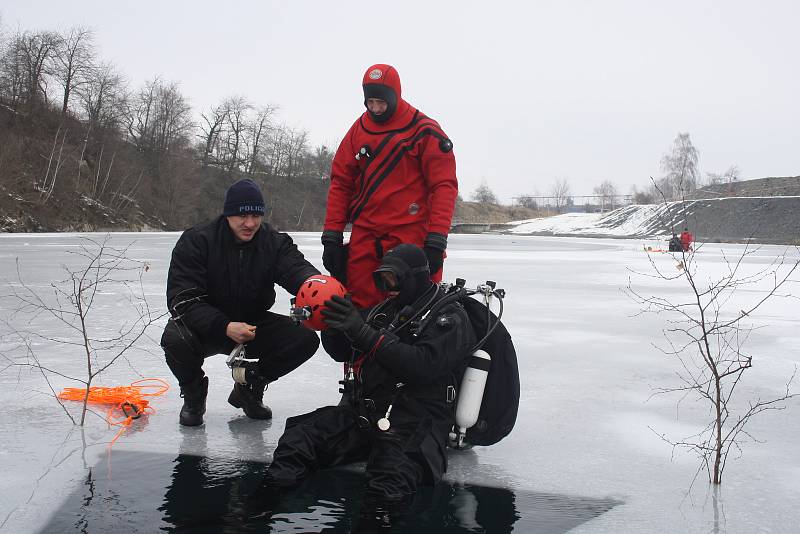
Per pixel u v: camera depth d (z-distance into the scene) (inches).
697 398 171.8
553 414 156.9
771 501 105.6
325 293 117.0
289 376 190.4
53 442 128.5
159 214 2780.5
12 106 2417.6
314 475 114.0
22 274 475.8
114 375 185.6
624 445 134.3
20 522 92.4
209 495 103.1
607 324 296.5
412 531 91.9
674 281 526.9
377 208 149.7
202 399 142.0
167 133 3107.8
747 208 2571.4
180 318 136.1
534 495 107.2
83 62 2623.0
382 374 116.3
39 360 201.5
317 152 4146.2
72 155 2361.0
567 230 3284.9
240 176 3604.8
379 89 148.4
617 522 96.6
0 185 1907.0
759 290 464.1
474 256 911.0
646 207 3132.4
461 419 120.0
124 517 94.3
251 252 141.6
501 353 123.0
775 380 191.9
